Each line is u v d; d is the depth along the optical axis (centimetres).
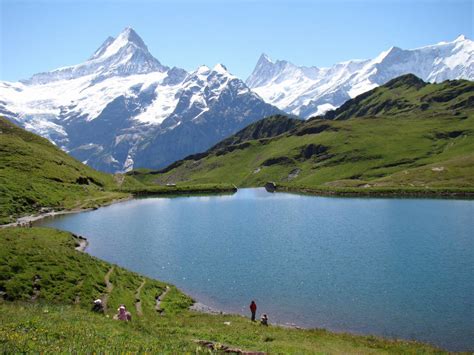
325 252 7938
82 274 4916
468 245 8256
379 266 6906
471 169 19725
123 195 19575
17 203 12606
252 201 17925
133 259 7656
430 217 11950
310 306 5284
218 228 10919
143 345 2314
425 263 7006
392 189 18412
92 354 1895
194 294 5828
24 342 1958
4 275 4250
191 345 2614
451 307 5134
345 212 13500
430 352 3622
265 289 5953
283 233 9994
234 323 4291
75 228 11038
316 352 3142
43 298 4112
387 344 3806
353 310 5131
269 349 3123
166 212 14400
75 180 18300
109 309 4194
